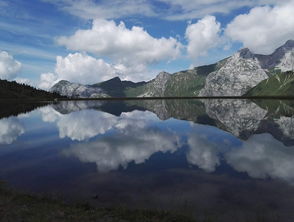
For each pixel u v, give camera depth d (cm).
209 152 4544
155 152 4538
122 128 7900
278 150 4709
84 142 5562
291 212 2142
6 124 8781
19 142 5612
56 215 1867
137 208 2195
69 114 13512
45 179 3031
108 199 2408
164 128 7906
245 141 5628
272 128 7712
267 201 2381
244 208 2227
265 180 3008
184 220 1938
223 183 2886
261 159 4031
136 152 4559
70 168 3534
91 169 3475
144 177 3114
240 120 10156
